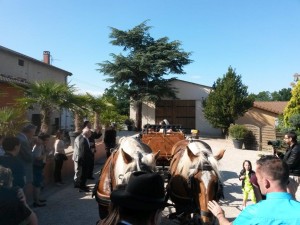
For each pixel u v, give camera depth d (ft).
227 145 75.61
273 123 101.09
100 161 49.21
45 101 41.06
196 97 109.60
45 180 32.09
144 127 39.65
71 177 37.17
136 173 6.45
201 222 14.83
